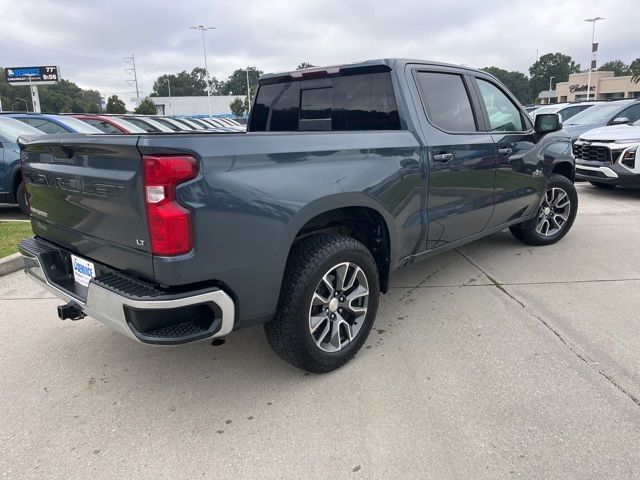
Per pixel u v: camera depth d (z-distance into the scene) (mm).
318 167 2746
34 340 3596
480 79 4316
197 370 3162
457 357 3203
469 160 3908
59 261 3047
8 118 7535
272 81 4391
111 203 2391
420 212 3523
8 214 7930
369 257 3094
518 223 5070
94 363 3270
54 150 2762
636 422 2512
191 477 2238
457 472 2209
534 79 118625
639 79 63625
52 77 41688
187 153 2197
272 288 2588
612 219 7051
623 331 3498
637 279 4551
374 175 3049
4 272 5020
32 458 2377
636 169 8031
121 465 2322
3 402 2838
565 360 3121
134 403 2814
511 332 3527
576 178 9133
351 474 2221
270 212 2486
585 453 2301
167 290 2299
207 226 2270
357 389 2879
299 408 2717
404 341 3441
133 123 11617
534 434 2443
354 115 3805
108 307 2369
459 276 4734
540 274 4738
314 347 2875
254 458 2344
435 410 2656
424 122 3557
